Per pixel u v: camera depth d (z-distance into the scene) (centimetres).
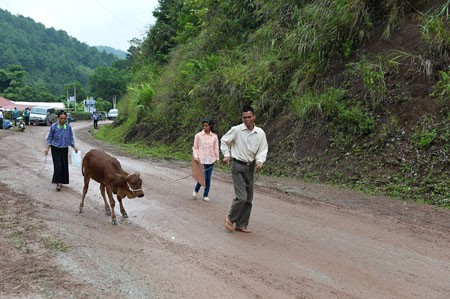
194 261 533
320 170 1160
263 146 652
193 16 2745
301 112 1327
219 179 1176
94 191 945
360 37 1353
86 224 681
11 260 511
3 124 3105
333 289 459
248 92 1611
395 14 1299
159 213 773
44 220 683
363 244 611
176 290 446
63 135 923
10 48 13225
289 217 758
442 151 970
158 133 2188
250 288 457
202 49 2302
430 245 610
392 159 1038
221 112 1781
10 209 742
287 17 1708
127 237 624
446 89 1052
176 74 2398
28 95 8500
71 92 9925
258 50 1755
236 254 562
